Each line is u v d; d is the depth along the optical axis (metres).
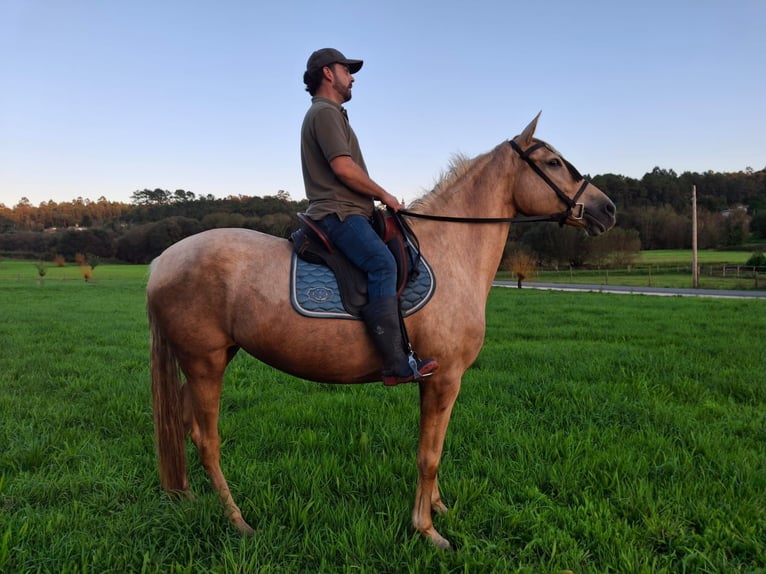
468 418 4.80
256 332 2.92
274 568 2.64
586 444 4.11
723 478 3.62
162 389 3.20
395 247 2.95
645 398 5.42
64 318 13.29
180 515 3.03
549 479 3.63
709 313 13.75
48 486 3.42
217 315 3.00
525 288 29.66
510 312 14.67
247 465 3.85
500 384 6.14
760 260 38.72
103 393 5.78
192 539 2.92
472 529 3.08
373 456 4.00
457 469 3.85
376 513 3.19
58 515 3.01
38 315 13.88
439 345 2.95
